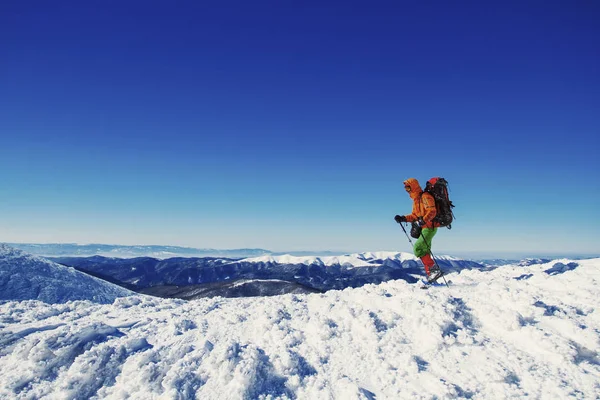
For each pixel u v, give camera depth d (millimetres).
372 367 5629
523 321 6281
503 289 7574
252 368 5430
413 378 5316
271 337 6504
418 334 6312
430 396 4887
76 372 5605
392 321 6781
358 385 5207
